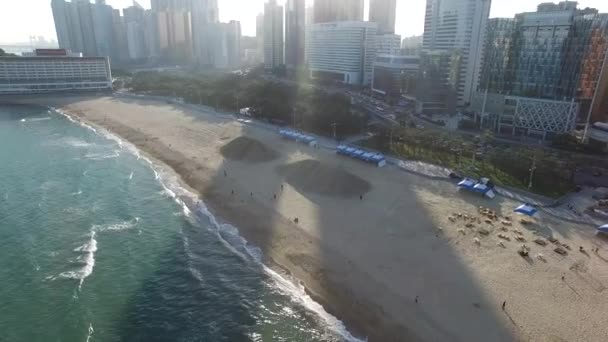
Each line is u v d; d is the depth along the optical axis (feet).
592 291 191.42
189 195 315.58
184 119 583.17
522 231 247.70
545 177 336.70
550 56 447.83
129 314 185.68
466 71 614.34
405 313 179.83
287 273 213.66
